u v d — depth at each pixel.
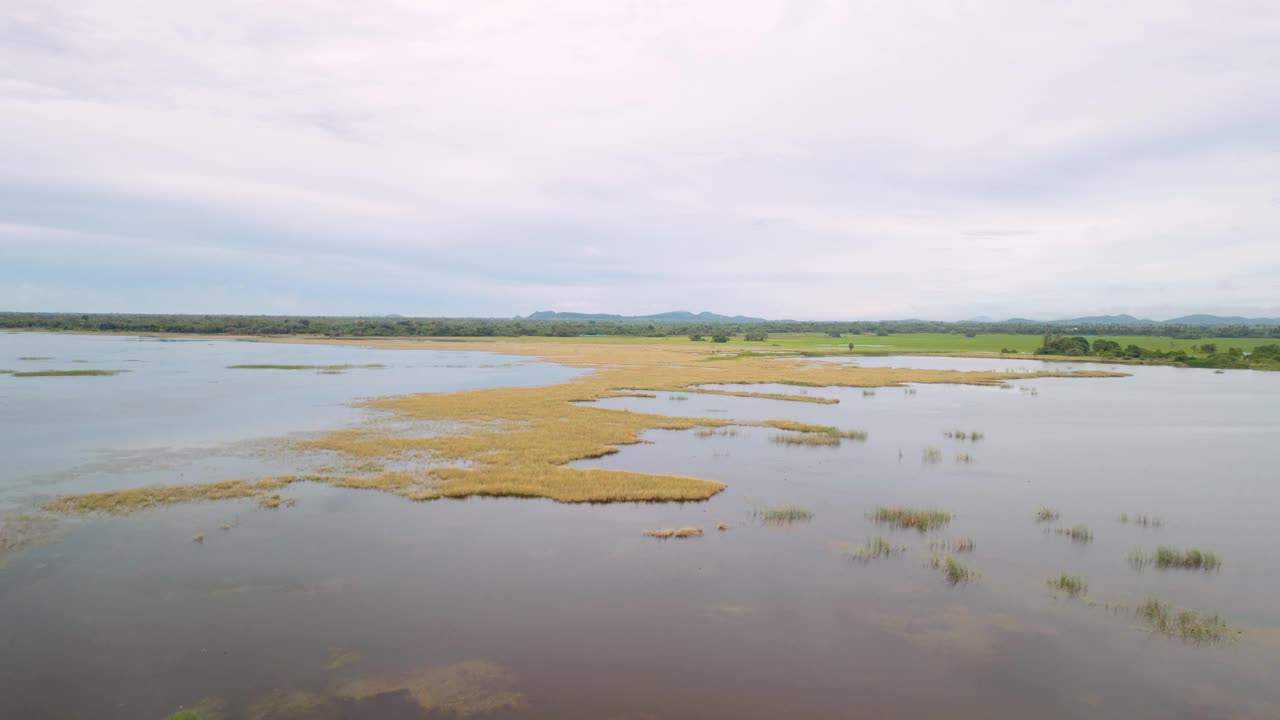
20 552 20.61
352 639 15.77
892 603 18.16
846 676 14.55
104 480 28.92
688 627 16.61
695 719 12.95
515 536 22.83
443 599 17.94
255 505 25.66
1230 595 18.95
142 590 18.14
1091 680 14.59
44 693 13.46
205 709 13.02
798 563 20.83
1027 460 35.94
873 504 27.28
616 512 25.72
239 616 16.78
